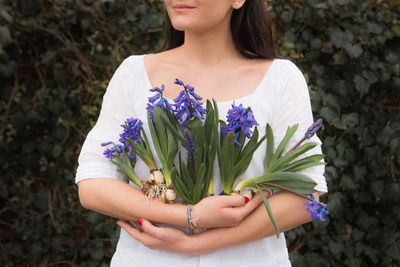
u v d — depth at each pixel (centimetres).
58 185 250
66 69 242
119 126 125
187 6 110
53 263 256
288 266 124
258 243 118
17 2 224
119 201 113
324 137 249
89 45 243
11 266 253
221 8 112
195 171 111
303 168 111
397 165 253
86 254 256
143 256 119
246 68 122
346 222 259
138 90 125
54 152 245
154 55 130
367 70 242
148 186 114
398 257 252
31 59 237
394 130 246
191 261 115
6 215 251
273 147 116
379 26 237
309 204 106
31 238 252
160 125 111
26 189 248
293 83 119
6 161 241
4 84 236
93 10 237
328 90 246
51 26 232
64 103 241
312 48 243
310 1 237
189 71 123
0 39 214
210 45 122
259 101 117
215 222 108
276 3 240
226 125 110
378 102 250
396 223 255
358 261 259
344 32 237
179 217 108
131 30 243
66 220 253
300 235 259
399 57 241
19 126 237
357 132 246
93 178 118
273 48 133
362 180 252
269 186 112
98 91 247
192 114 109
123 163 117
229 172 109
